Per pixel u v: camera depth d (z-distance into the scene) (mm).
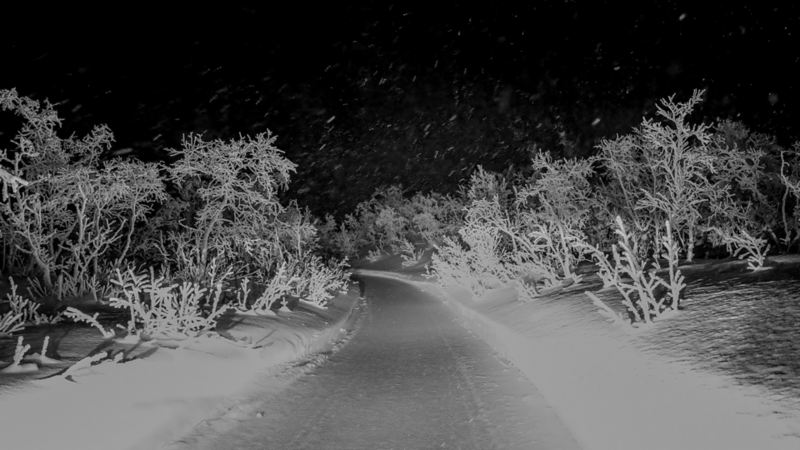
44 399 4691
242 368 7371
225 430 5488
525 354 8016
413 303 20547
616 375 5270
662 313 6445
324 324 12812
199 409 5789
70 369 5258
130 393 5363
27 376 5086
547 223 16531
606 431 4605
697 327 5594
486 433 5328
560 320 8547
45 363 5617
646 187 14617
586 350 6398
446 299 20750
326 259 25875
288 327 10695
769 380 3881
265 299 11750
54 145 11797
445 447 5008
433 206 44000
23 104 11609
